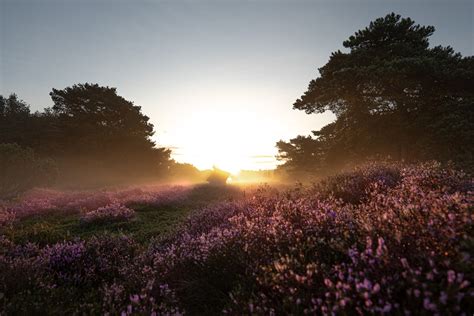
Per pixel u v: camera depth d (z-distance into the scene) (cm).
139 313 312
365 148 2638
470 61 2344
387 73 2211
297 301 241
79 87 5419
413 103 2464
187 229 675
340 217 384
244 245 401
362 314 204
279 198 667
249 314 264
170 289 370
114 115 5666
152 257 523
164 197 1830
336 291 232
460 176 543
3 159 2372
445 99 2511
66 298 394
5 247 633
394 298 219
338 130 3105
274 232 390
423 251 246
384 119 2633
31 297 372
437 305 191
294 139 5131
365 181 658
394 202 387
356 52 2739
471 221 252
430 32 2928
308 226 386
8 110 6681
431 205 323
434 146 2191
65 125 5162
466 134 2025
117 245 650
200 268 407
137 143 5319
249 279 324
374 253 262
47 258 524
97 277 489
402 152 2506
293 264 298
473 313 193
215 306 347
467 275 208
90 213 1188
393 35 2822
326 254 322
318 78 2970
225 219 665
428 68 2236
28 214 1370
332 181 724
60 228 1104
